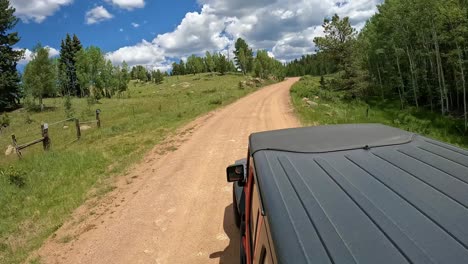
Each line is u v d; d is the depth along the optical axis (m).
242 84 73.38
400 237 1.80
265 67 120.38
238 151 13.04
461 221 1.90
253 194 3.37
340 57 46.38
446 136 23.44
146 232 7.00
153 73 145.12
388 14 36.50
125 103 48.03
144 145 15.41
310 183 2.50
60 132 24.58
